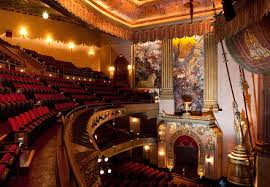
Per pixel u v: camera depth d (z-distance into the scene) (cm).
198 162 1308
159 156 1437
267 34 482
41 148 437
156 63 1533
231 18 504
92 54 1833
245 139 1133
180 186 1172
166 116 1419
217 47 1305
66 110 864
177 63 1447
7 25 1390
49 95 941
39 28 1508
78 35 1689
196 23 1208
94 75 1678
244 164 1066
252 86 1142
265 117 710
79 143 420
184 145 1367
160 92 1484
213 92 1308
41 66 1320
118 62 1742
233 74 1247
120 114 1095
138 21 1341
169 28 1278
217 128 1282
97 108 875
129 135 1441
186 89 1420
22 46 1512
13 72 938
